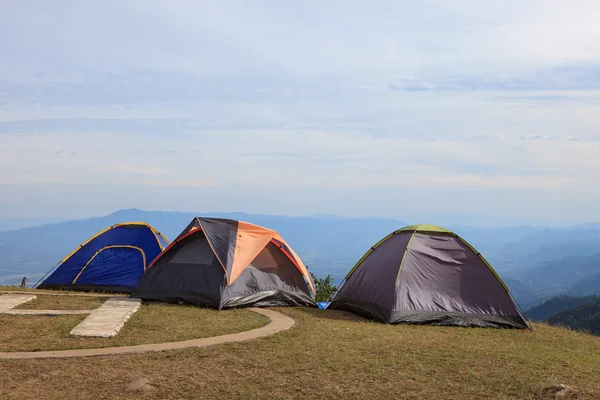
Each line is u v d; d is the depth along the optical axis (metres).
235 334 11.55
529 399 7.66
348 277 16.64
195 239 16.75
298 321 13.78
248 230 16.92
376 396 7.61
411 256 14.84
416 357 9.96
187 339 10.88
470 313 14.27
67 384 7.69
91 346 9.95
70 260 19.58
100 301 15.83
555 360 10.38
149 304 15.45
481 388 8.11
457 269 14.80
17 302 14.71
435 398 7.62
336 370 8.84
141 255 19.50
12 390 7.34
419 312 14.06
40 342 10.16
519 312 14.45
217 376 8.31
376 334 12.17
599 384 8.61
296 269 17.53
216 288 15.47
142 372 8.37
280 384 8.01
